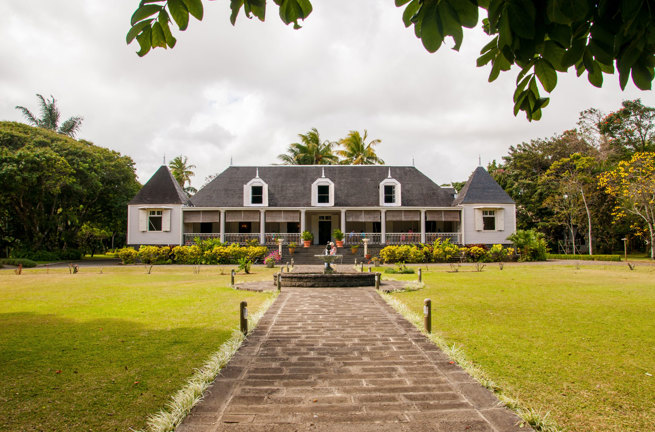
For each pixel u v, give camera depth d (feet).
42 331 24.04
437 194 107.34
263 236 101.30
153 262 89.56
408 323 26.05
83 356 18.94
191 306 32.78
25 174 83.82
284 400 13.61
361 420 12.05
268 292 40.81
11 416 12.58
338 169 113.39
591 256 101.50
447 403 13.33
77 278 57.21
